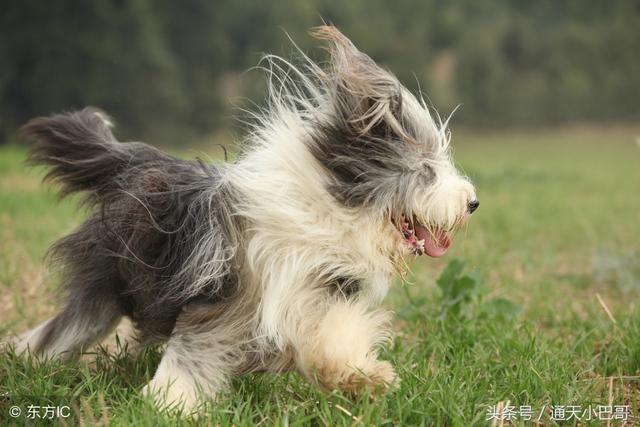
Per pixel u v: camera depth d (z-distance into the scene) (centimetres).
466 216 597
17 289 917
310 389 584
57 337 626
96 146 634
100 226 596
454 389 567
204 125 4888
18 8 4106
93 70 4228
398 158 577
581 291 1027
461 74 6291
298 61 625
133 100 4381
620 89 6569
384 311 614
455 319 762
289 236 552
